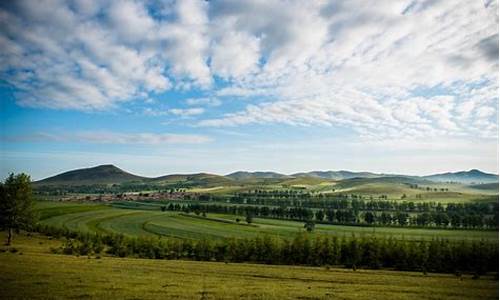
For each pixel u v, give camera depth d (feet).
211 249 310.65
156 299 121.70
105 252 306.14
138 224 604.08
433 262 280.31
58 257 231.71
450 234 505.25
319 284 173.27
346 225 629.51
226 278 181.88
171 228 573.74
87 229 521.24
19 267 170.60
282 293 141.38
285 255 302.66
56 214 638.12
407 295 153.28
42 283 137.69
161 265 227.40
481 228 562.66
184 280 165.17
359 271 247.50
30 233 382.63
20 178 299.79
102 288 134.41
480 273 263.90
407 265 282.56
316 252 299.99
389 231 552.00
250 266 253.03
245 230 565.12
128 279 158.10
